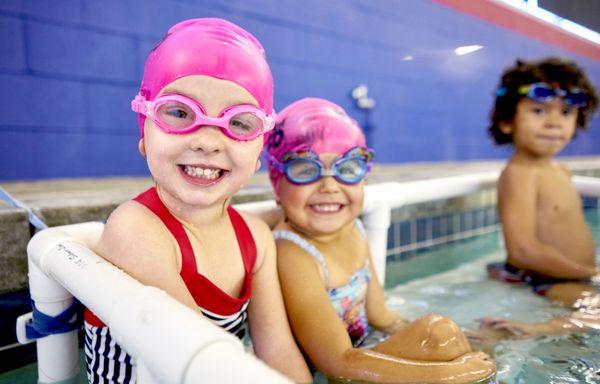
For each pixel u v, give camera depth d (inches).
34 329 33.8
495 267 69.3
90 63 112.3
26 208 47.4
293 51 144.6
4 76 101.3
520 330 46.4
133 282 22.2
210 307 31.3
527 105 63.4
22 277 45.5
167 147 28.1
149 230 29.3
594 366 39.0
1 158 102.6
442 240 89.3
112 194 64.5
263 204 48.7
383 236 55.5
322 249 43.0
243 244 34.1
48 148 108.3
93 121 114.1
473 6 146.5
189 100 27.4
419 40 154.7
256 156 30.4
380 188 56.5
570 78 62.5
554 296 55.9
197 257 30.8
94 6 111.2
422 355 35.3
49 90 107.3
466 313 52.5
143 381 17.5
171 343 16.2
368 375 34.6
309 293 39.3
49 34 106.0
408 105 178.2
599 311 51.1
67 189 76.8
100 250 30.6
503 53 149.3
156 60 29.0
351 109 161.8
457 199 92.3
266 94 30.6
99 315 21.9
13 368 42.6
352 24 156.9
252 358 15.4
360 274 45.8
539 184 64.2
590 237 65.7
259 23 136.4
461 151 200.1
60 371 34.0
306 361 39.2
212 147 27.8
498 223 103.7
